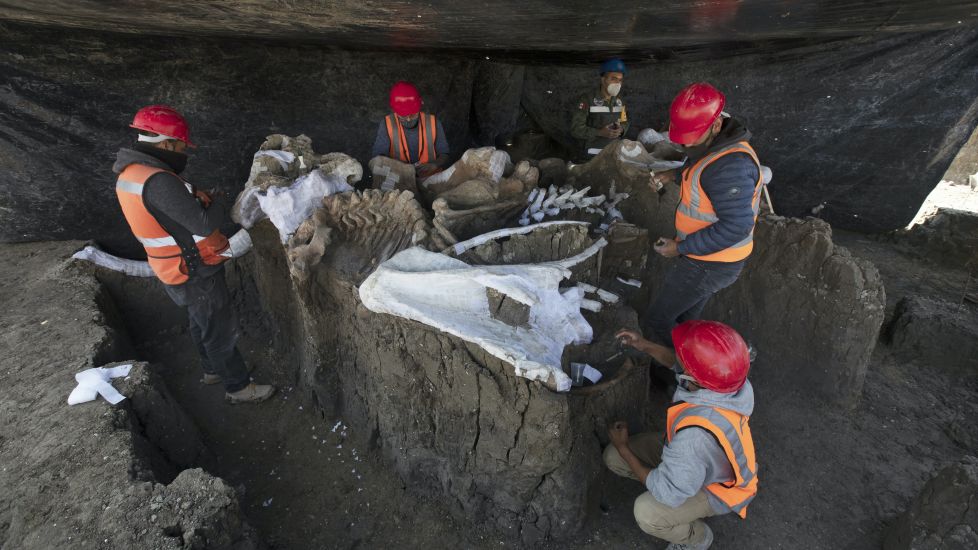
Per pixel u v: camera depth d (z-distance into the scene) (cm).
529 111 679
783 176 535
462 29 250
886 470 280
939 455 290
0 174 344
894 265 482
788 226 317
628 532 244
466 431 237
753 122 525
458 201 295
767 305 331
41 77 328
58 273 342
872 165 500
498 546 241
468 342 220
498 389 217
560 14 202
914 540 215
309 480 274
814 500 262
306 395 319
